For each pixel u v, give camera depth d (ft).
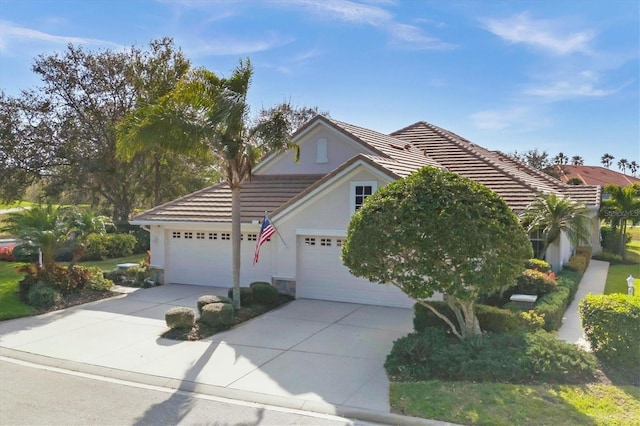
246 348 35.47
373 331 39.99
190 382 28.94
